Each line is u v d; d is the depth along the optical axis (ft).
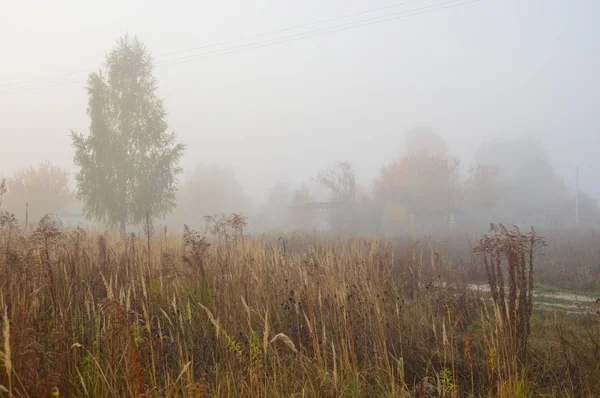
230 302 16.94
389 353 15.03
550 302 26.45
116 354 11.93
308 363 13.44
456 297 21.47
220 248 25.62
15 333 10.76
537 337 16.69
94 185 69.92
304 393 11.71
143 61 74.23
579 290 31.50
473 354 15.37
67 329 13.33
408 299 21.75
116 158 70.18
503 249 15.34
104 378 11.26
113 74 72.64
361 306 17.07
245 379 12.42
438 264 27.55
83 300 15.83
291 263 22.16
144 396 10.14
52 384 10.43
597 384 12.48
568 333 16.67
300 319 15.97
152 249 25.91
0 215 23.90
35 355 10.73
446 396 12.07
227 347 13.75
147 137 72.13
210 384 12.34
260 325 15.94
